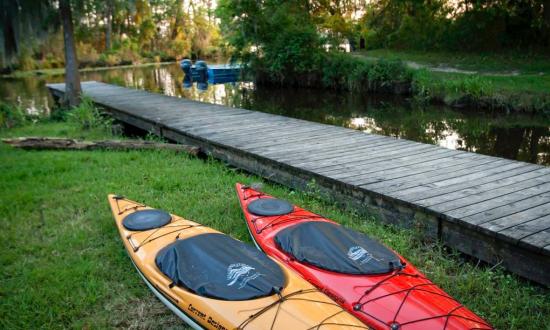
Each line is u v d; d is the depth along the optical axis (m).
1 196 6.78
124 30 51.16
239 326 3.22
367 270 3.85
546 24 20.48
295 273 3.86
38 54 40.72
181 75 34.72
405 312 3.42
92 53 44.94
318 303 3.42
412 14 26.31
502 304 4.04
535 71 17.31
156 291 3.92
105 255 5.05
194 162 8.64
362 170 6.72
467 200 5.42
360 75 21.09
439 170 6.68
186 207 6.23
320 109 17.27
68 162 8.59
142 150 9.57
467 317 3.37
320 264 3.97
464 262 4.97
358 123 14.21
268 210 5.22
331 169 6.79
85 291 4.36
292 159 7.39
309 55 23.97
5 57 14.09
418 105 17.02
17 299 4.19
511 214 4.97
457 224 4.94
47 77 34.56
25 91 25.59
